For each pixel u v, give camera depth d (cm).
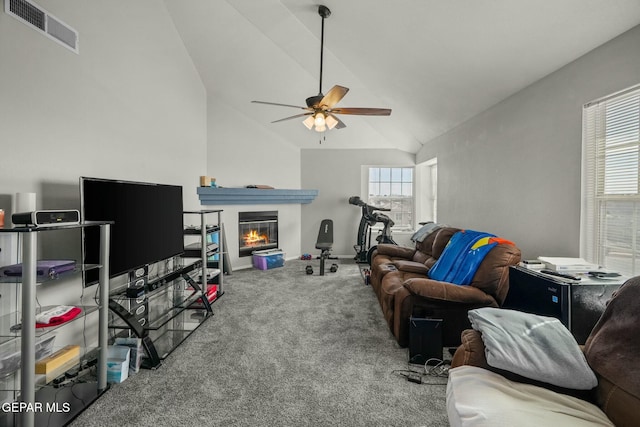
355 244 634
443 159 479
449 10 227
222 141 505
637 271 186
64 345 210
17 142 179
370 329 283
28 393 137
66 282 209
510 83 279
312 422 164
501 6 203
